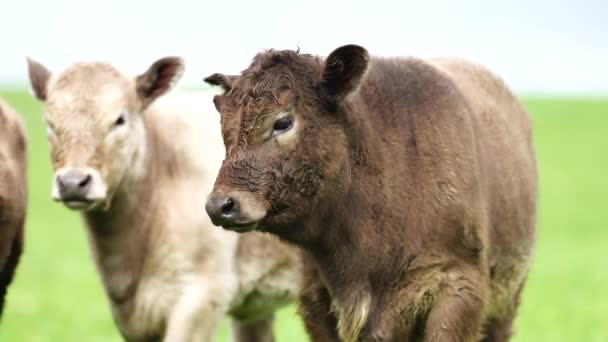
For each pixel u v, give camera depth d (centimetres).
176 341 1989
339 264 1571
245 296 2134
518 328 2988
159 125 2095
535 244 1944
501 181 1739
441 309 1550
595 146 11225
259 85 1455
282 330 3106
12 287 4150
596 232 6106
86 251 5362
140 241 2020
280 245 2127
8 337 2950
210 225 2042
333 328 1642
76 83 1991
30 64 2073
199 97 2211
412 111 1603
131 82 2023
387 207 1557
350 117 1519
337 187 1505
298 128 1455
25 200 2198
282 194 1450
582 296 3809
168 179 2059
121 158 1970
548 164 9888
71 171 1900
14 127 2183
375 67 1625
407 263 1565
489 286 1678
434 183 1571
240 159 1434
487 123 1780
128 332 2064
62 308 3631
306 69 1484
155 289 2022
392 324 1573
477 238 1589
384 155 1559
